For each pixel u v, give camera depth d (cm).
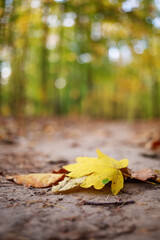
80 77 1588
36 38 850
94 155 300
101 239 85
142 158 285
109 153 320
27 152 314
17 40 638
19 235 87
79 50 1084
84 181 145
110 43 716
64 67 1397
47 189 154
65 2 497
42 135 515
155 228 93
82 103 1828
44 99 1324
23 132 508
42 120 864
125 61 1065
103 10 506
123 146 390
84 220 103
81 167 164
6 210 115
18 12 470
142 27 532
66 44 1073
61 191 146
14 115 988
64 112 1820
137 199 136
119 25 551
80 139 481
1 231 91
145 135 488
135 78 1143
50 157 281
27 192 147
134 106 2041
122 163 162
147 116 1966
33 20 571
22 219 103
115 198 137
